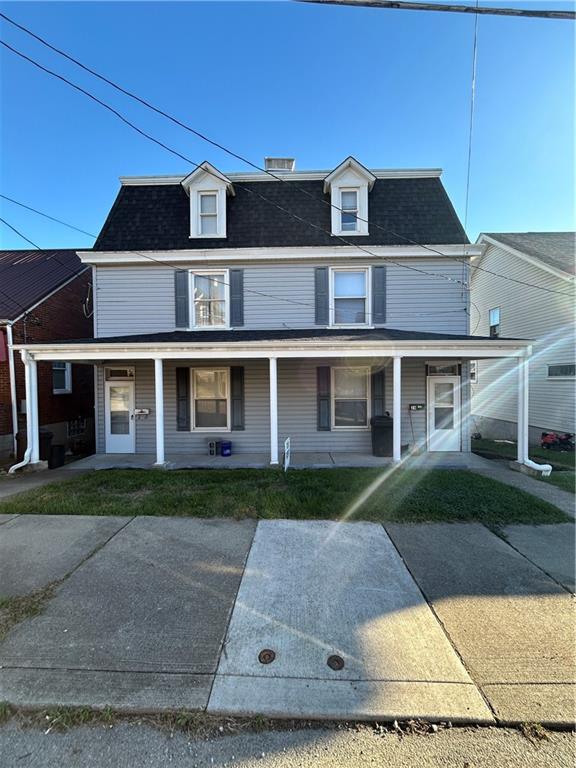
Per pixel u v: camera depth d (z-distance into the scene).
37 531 4.68
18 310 11.03
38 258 14.59
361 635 2.78
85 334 13.97
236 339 8.62
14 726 2.10
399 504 5.55
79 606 3.13
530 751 1.95
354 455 9.61
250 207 10.58
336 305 10.19
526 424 8.20
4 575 3.63
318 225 10.31
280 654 2.59
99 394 10.39
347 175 10.16
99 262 10.03
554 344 11.81
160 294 10.19
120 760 1.90
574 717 2.12
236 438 10.26
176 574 3.65
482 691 2.29
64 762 1.89
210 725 2.09
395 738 2.03
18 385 11.02
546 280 12.10
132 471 8.02
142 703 2.21
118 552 4.11
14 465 8.72
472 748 1.97
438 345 8.13
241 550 4.16
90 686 2.33
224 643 2.70
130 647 2.65
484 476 7.35
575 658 2.56
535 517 5.12
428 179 10.75
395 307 10.03
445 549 4.19
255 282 10.15
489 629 2.85
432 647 2.65
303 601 3.21
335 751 1.95
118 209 10.66
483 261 15.68
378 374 10.02
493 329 14.98
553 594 3.31
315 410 10.19
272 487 6.49
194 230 10.20
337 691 2.29
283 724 2.11
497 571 3.71
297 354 8.15
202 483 6.81
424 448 10.12
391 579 3.56
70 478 7.52
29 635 2.77
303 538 4.47
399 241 10.05
